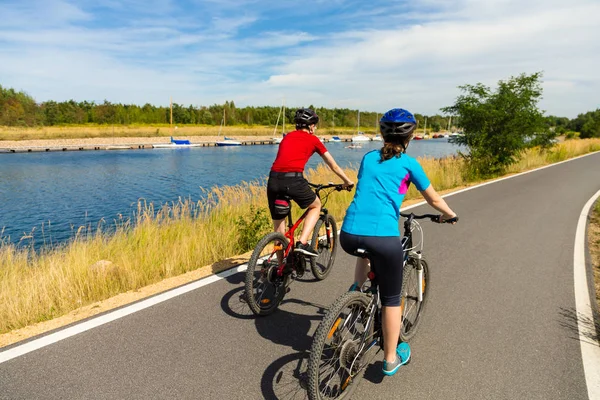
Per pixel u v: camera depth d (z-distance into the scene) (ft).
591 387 9.86
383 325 9.02
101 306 13.66
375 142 300.40
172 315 13.01
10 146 175.32
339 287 15.79
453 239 23.70
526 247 22.17
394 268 8.54
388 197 8.54
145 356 10.62
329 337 8.05
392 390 9.67
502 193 41.75
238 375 9.95
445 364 10.80
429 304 14.61
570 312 14.10
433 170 50.78
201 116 374.84
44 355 10.52
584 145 125.90
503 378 10.19
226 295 14.64
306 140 13.60
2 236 46.83
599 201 37.27
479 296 15.39
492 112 55.93
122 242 21.62
